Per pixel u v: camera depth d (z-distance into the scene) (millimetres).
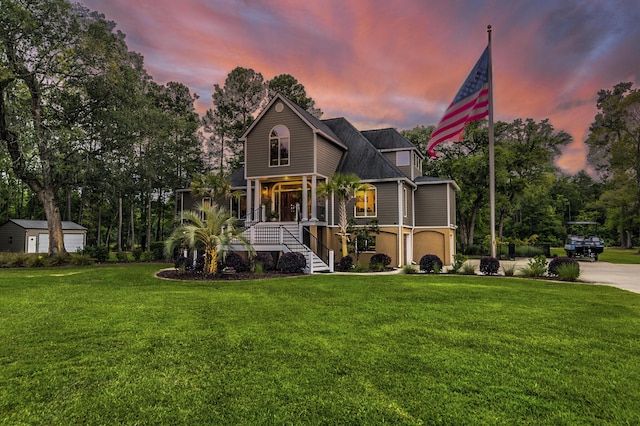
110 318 7211
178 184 36438
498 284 12133
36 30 21250
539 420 3354
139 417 3400
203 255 16234
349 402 3664
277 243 18547
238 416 3398
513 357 4984
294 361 4793
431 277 14375
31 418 3385
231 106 39906
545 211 54219
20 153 22141
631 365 4734
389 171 22250
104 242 49406
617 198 38875
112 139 25125
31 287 11633
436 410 3520
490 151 15844
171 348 5348
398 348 5328
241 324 6727
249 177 22297
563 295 9875
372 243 21734
